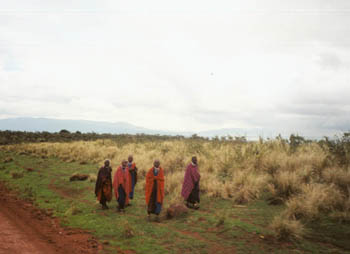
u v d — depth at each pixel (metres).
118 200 9.41
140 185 12.91
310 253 5.39
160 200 8.34
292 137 14.75
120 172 9.49
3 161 24.05
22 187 14.31
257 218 7.62
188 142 22.17
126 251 6.02
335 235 6.04
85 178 15.39
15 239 6.80
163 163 15.42
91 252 5.99
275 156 12.13
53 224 8.33
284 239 6.15
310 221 6.88
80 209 9.92
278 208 8.29
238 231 6.82
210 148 17.33
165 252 5.87
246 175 10.68
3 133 51.94
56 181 15.40
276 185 9.82
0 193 13.20
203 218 8.09
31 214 9.52
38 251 6.01
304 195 7.99
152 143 24.66
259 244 5.99
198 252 5.82
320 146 13.14
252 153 13.21
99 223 8.20
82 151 24.66
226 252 5.72
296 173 9.98
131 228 7.18
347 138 12.66
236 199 9.46
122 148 25.33
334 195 7.61
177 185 11.66
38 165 21.36
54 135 51.34
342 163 10.69
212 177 11.77
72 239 6.92
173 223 7.94
